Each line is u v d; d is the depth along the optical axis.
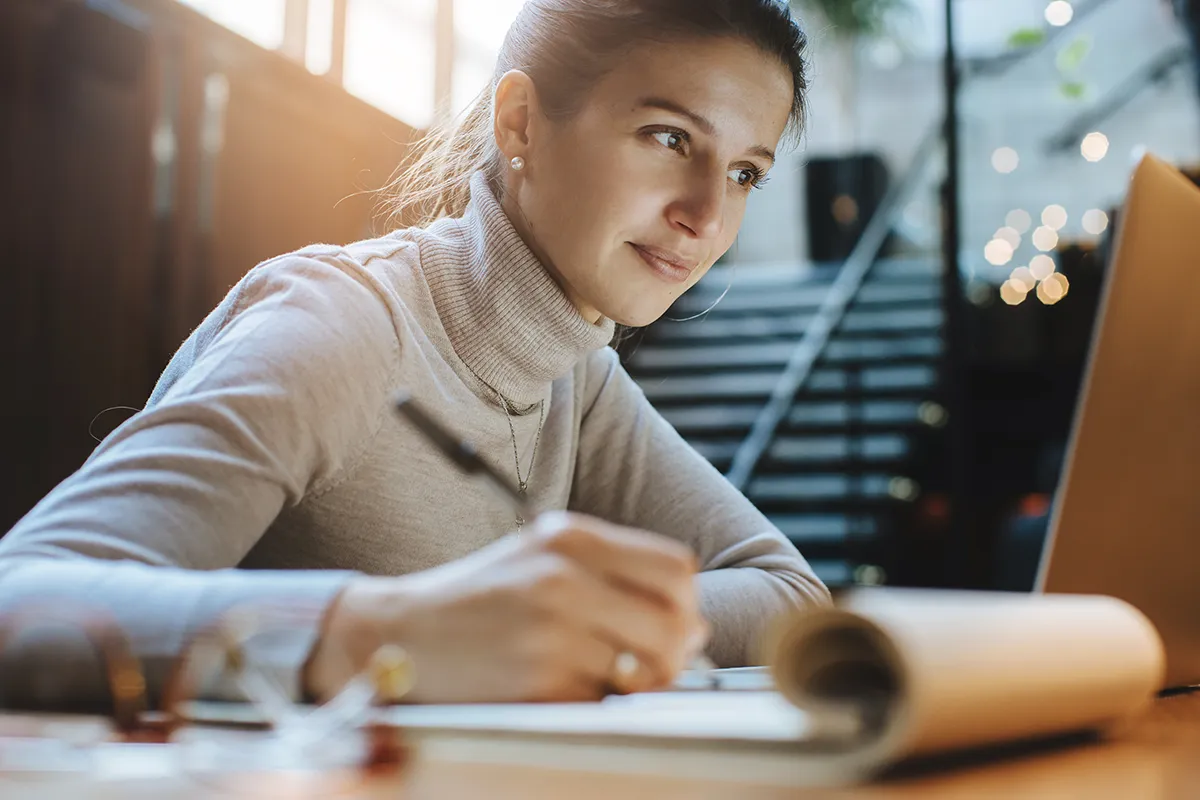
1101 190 7.09
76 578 0.69
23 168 3.32
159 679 0.62
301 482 0.98
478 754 0.53
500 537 1.25
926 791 0.45
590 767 0.50
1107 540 0.86
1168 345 0.85
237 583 0.67
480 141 1.35
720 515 1.43
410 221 1.48
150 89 3.73
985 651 0.49
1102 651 0.58
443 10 5.25
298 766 0.50
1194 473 0.86
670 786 0.46
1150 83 7.15
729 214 1.23
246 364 0.95
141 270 3.69
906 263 7.11
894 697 0.48
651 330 6.66
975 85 7.26
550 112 1.17
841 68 8.35
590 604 0.61
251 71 4.14
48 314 3.41
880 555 5.76
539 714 0.56
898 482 6.12
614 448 1.48
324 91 4.45
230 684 0.63
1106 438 0.85
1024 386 6.84
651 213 1.14
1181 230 0.84
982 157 7.13
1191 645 0.90
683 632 0.63
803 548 5.73
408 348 1.12
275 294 1.05
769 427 5.46
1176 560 0.88
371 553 1.12
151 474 0.83
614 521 1.47
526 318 1.19
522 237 1.22
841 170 8.23
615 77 1.13
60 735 0.59
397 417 1.10
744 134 1.15
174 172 3.85
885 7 7.93
